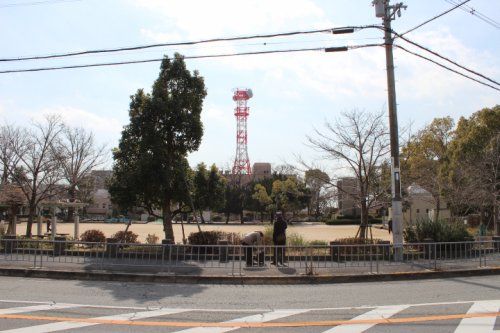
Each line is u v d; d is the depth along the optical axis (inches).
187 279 489.1
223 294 412.8
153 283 482.9
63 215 3144.7
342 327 277.6
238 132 3378.4
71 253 608.4
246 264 559.8
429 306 342.0
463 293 403.9
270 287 458.6
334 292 422.6
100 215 3730.3
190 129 757.3
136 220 3063.5
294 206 2522.1
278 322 293.0
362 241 748.0
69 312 320.2
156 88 764.6
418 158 1469.0
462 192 1135.0
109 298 386.0
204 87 793.6
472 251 609.9
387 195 813.2
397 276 507.5
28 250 574.2
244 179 3459.6
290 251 622.8
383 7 595.5
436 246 569.0
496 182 1151.0
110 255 567.2
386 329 270.5
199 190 807.1
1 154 1096.2
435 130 1919.3
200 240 778.8
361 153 811.4
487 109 1489.9
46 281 488.1
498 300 365.7
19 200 1059.3
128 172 728.3
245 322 293.0
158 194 735.1
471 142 1475.1
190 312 326.3
